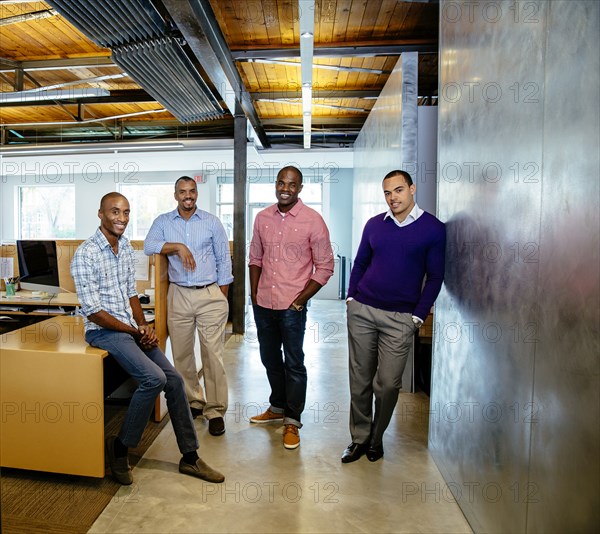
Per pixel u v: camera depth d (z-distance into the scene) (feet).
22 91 14.49
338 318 21.42
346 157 25.44
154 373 6.32
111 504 6.10
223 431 8.33
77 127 23.20
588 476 3.41
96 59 14.34
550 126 3.99
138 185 31.42
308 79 12.56
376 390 7.04
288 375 7.87
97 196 31.37
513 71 4.75
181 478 6.77
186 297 8.30
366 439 7.50
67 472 6.47
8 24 11.73
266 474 6.93
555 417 3.87
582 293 3.48
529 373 4.33
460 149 6.52
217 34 10.93
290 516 5.90
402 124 11.34
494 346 5.16
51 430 6.45
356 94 17.29
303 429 8.60
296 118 21.74
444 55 7.45
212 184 30.55
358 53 12.76
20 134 24.02
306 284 7.86
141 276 11.09
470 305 5.97
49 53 14.01
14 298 11.13
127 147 20.79
